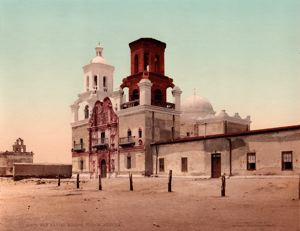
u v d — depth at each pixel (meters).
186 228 12.66
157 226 13.10
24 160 81.44
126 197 24.30
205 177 39.47
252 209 16.91
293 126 32.12
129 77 53.47
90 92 61.38
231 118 57.94
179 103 52.09
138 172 47.97
